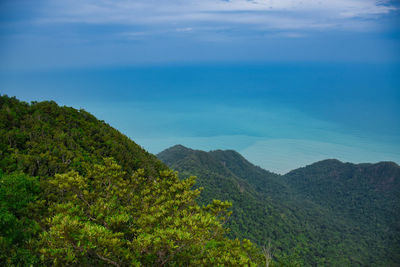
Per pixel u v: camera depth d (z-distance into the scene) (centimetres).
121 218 1413
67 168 3036
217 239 1869
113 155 4084
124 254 1244
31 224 1753
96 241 1143
